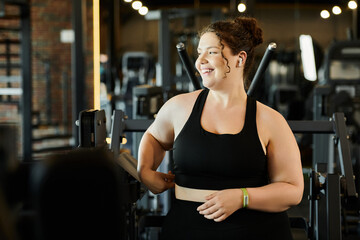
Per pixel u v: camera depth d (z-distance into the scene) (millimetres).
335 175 2396
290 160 1922
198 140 1879
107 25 10531
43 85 10883
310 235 2629
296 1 11828
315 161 5160
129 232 2295
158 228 3043
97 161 1124
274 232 1892
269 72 10586
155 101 4871
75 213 1104
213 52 1870
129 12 12570
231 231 1862
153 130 2125
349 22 11734
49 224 1096
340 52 6973
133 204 2336
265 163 1927
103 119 2490
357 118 6609
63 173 1100
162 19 7746
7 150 1093
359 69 6977
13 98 9148
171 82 8336
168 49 7754
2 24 9766
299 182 1928
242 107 1930
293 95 9438
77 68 6289
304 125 2967
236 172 1852
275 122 1920
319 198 2508
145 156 2105
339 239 2352
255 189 1843
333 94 6879
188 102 2002
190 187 1917
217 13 8617
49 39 10961
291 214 4148
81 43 6258
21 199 1097
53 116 10914
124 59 10969
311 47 11133
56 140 9391
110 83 9156
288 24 11898
